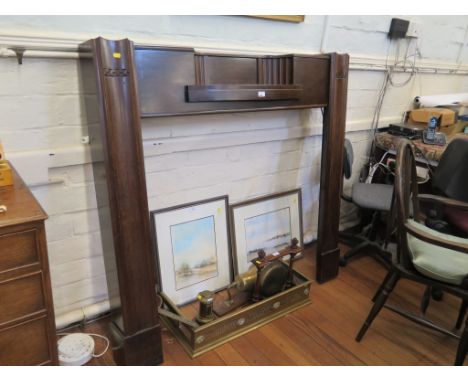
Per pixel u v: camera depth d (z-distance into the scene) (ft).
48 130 4.73
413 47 8.66
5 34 4.11
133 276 4.57
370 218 8.66
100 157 4.34
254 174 6.84
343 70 5.94
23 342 3.45
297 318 5.98
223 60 4.93
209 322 5.27
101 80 3.87
